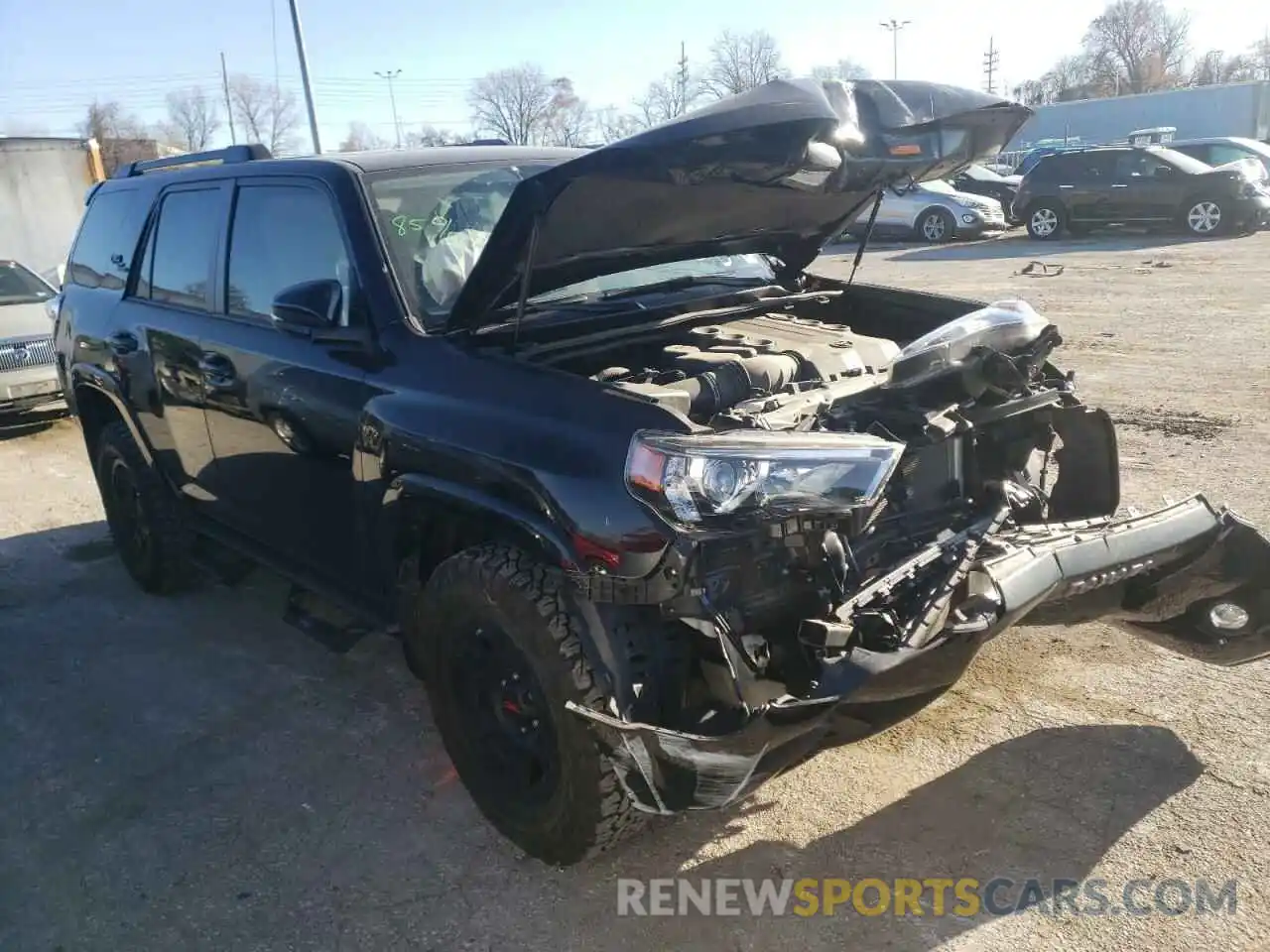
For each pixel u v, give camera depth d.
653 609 2.66
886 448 2.59
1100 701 3.66
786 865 2.96
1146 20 80.75
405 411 3.11
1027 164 34.28
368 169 3.65
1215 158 21.39
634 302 3.65
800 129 2.77
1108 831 2.98
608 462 2.58
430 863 3.08
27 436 9.08
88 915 2.94
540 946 2.72
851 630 2.56
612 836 2.79
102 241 5.31
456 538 3.18
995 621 2.63
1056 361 8.88
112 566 5.74
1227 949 2.53
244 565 4.81
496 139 4.52
